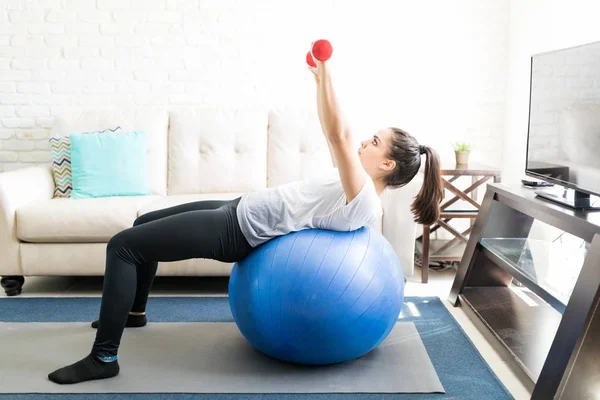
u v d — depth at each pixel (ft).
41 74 13.25
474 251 9.86
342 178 6.74
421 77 13.42
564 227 7.22
